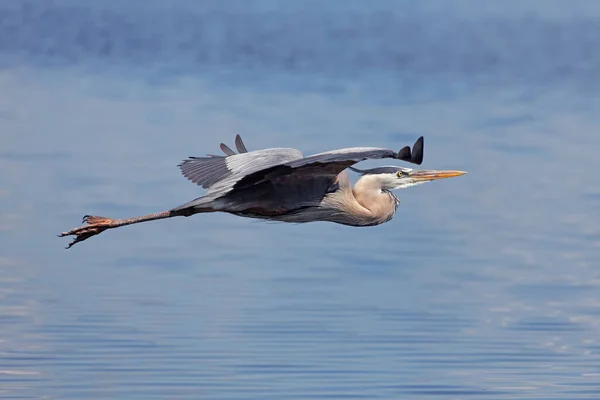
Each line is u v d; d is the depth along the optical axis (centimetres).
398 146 2502
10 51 4719
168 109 3141
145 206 1917
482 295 1434
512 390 1091
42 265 1548
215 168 924
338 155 758
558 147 2606
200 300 1384
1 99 3300
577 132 2834
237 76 4062
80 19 6162
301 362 1154
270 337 1238
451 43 5297
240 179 839
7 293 1405
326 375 1116
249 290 1441
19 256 1592
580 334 1266
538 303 1398
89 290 1425
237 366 1138
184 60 4547
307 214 948
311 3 8050
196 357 1162
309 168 880
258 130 2734
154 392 1066
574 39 5525
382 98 3491
